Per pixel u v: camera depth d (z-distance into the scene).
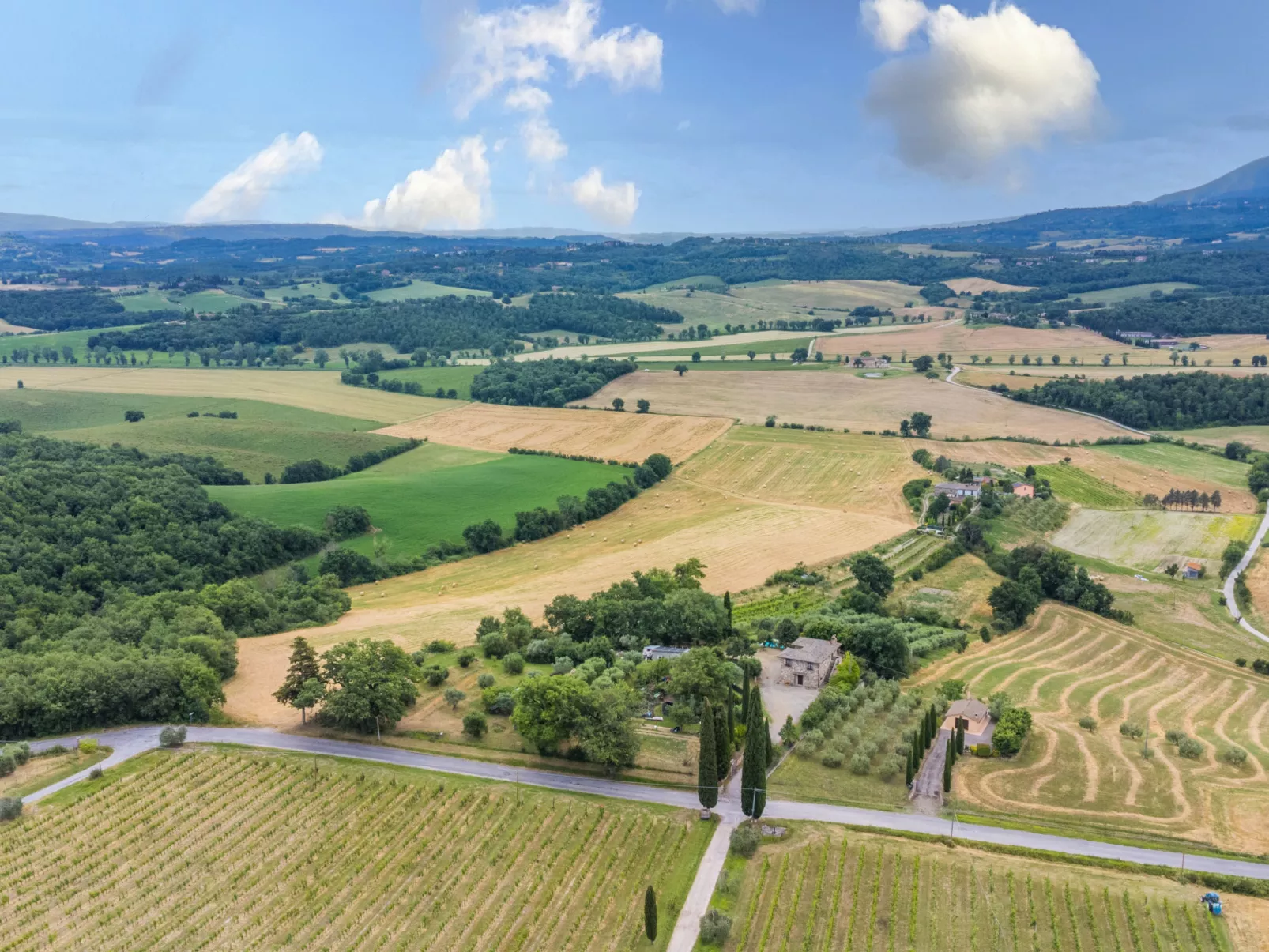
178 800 114.88
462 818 111.56
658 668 145.75
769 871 102.00
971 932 92.88
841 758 125.00
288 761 124.12
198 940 91.75
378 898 97.94
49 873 101.00
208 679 138.50
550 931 93.38
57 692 131.38
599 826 110.25
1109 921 93.25
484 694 139.38
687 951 90.88
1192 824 110.44
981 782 121.38
